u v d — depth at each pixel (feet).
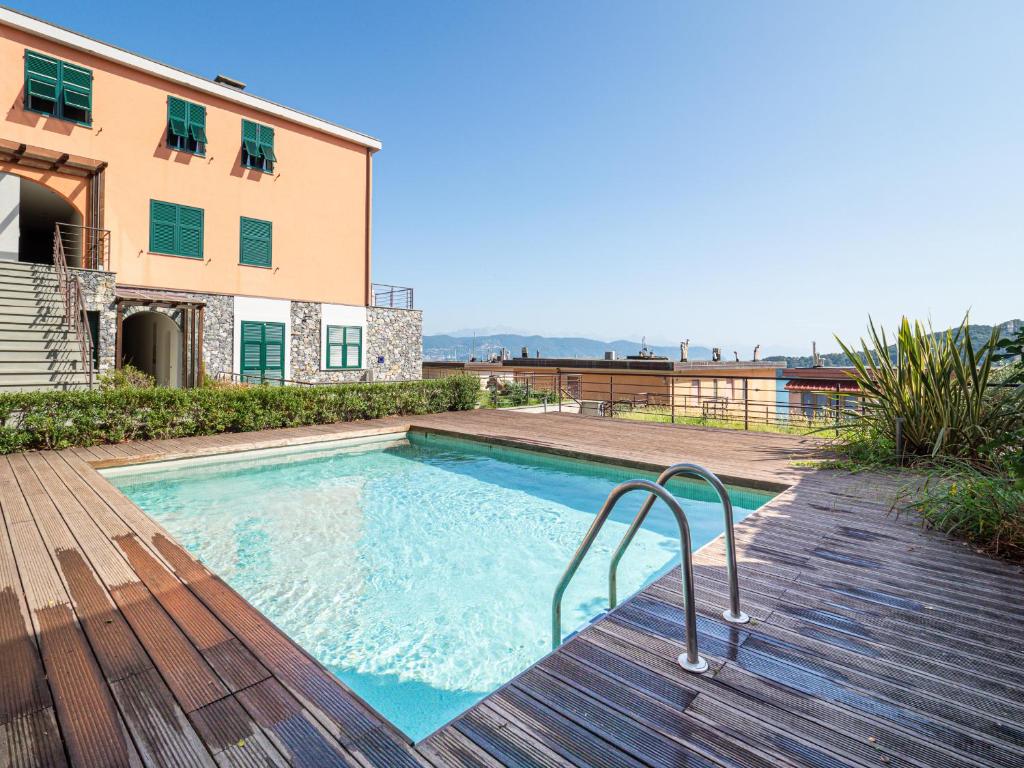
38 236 58.29
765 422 33.50
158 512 19.31
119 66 42.37
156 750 5.55
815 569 10.53
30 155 37.58
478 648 11.12
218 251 47.57
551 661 7.22
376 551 16.15
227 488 22.38
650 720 6.00
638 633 7.98
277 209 51.37
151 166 43.86
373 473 24.76
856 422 21.94
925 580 9.99
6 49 37.83
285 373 49.06
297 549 16.24
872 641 7.77
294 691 6.59
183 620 8.46
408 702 9.39
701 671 6.92
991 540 11.78
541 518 18.98
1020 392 17.25
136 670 7.04
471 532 17.69
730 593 8.45
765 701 6.35
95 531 12.96
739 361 64.54
